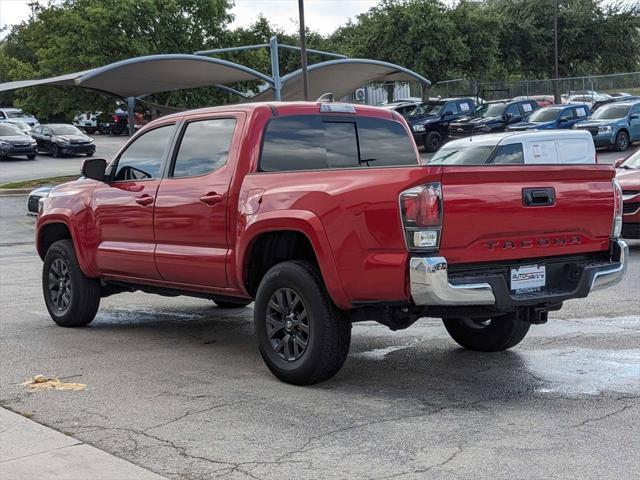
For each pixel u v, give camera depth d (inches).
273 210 243.3
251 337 321.1
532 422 206.7
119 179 314.8
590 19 2186.3
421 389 239.8
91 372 265.7
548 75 2273.6
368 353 287.4
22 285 465.4
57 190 346.9
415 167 213.3
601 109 1349.7
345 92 1430.9
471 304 216.1
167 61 1050.1
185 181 281.9
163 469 180.1
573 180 236.5
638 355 275.9
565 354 279.1
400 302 219.5
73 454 187.9
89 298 334.3
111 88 1233.4
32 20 2068.2
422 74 1871.3
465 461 180.4
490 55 1980.8
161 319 361.4
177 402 230.1
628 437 193.9
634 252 528.4
